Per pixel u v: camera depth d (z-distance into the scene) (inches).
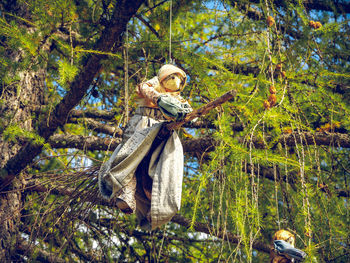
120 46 177.6
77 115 218.8
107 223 219.5
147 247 235.3
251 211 137.9
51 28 166.1
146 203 142.2
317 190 159.9
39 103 219.8
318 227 162.2
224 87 178.2
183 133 213.8
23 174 211.2
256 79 173.8
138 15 193.3
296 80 175.8
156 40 184.4
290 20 187.5
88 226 187.0
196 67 181.3
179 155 133.7
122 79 211.2
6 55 209.2
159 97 128.0
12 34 160.7
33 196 223.0
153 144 135.9
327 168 207.9
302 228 160.7
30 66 172.4
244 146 151.4
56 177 186.5
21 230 214.2
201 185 145.8
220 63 189.3
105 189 138.3
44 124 184.5
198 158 199.2
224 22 197.2
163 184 128.6
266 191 202.1
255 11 200.7
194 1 188.7
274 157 146.9
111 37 157.9
